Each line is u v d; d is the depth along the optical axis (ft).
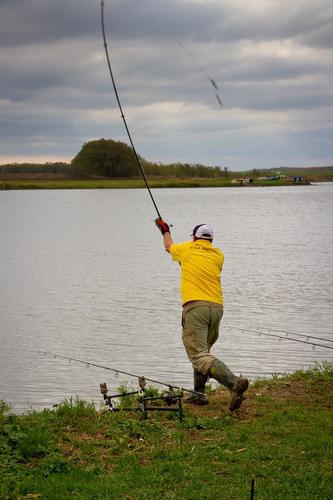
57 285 76.74
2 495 18.24
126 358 43.91
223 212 229.66
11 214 233.35
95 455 21.09
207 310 25.27
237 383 24.27
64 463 20.17
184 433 22.75
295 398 27.02
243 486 18.95
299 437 22.26
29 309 61.82
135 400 27.04
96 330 52.26
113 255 108.27
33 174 525.34
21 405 33.68
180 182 509.35
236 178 565.53
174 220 193.77
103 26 28.68
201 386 26.32
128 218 208.03
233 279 78.02
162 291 71.56
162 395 27.40
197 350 25.23
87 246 124.16
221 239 132.77
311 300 64.13
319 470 19.80
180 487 18.93
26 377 39.17
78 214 230.89
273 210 237.66
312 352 44.24
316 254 104.53
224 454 20.90
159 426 23.31
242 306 61.36
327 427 23.22
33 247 123.13
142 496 18.37
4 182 490.08
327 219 190.80
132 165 499.10
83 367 41.24
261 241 128.06
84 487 18.71
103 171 504.84
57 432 22.80
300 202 293.43
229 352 44.29
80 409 25.11
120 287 74.54
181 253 26.04
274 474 19.60
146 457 20.97
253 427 23.24
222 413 25.02
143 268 91.25
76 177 518.37
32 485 18.78
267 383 29.73
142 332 51.67
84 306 63.10
